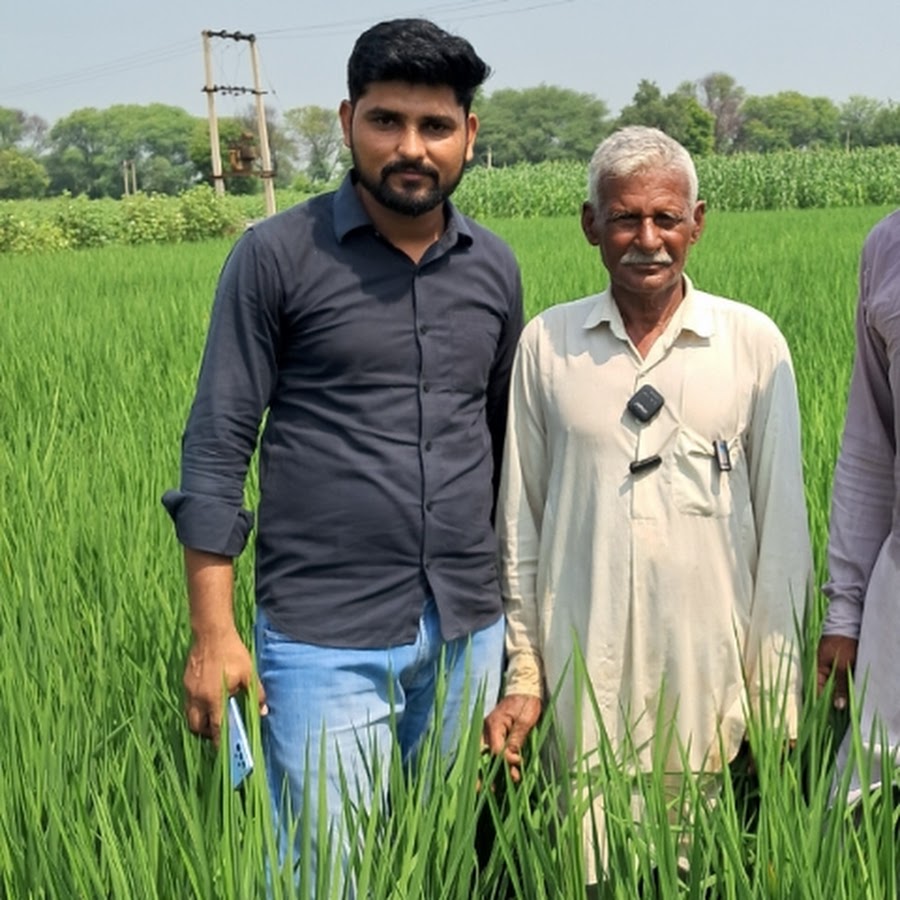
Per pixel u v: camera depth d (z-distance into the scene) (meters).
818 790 2.99
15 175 150.25
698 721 3.47
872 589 3.42
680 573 3.38
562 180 45.00
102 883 2.92
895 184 42.72
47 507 5.79
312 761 3.31
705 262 16.83
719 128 167.62
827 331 9.78
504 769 3.48
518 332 3.55
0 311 14.99
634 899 2.91
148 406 8.39
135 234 36.50
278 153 162.62
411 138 3.09
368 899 3.01
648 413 3.35
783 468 3.40
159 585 4.63
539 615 3.55
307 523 3.30
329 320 3.22
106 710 3.74
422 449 3.30
